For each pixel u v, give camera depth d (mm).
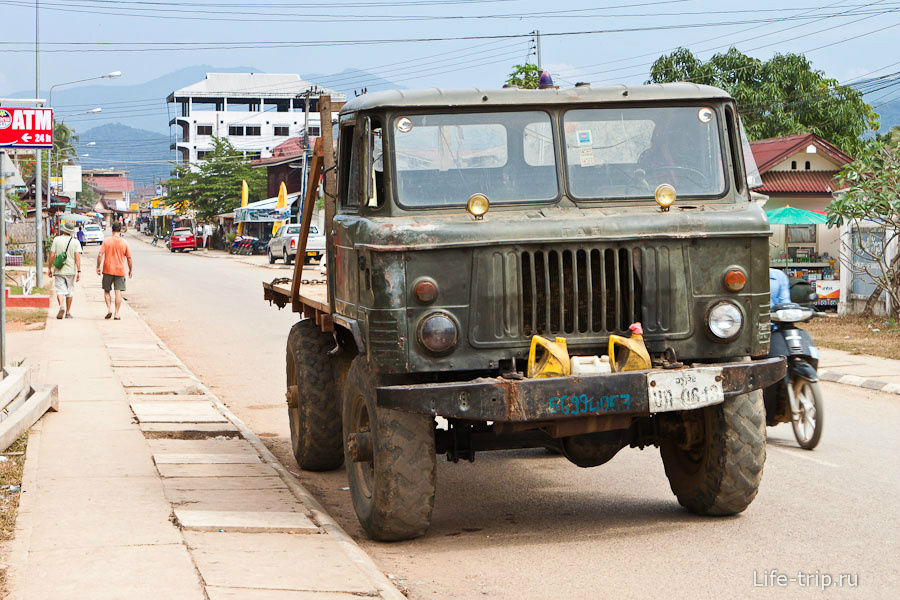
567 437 8086
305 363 10227
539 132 7809
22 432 11016
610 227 7230
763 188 32594
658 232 7270
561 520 8375
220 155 93125
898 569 6883
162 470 9508
